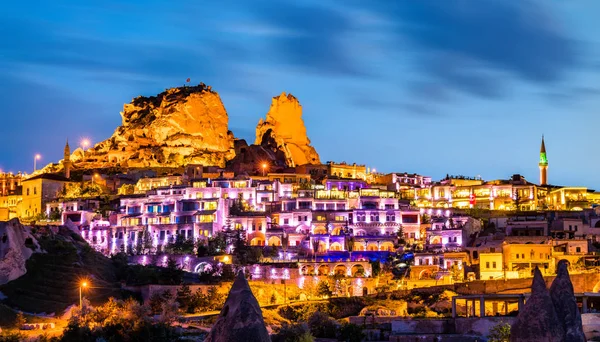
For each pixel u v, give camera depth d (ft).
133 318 543.39
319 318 593.01
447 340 525.34
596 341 481.87
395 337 536.42
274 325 608.60
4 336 512.22
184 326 581.94
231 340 313.94
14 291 637.71
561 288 336.70
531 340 326.03
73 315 565.53
